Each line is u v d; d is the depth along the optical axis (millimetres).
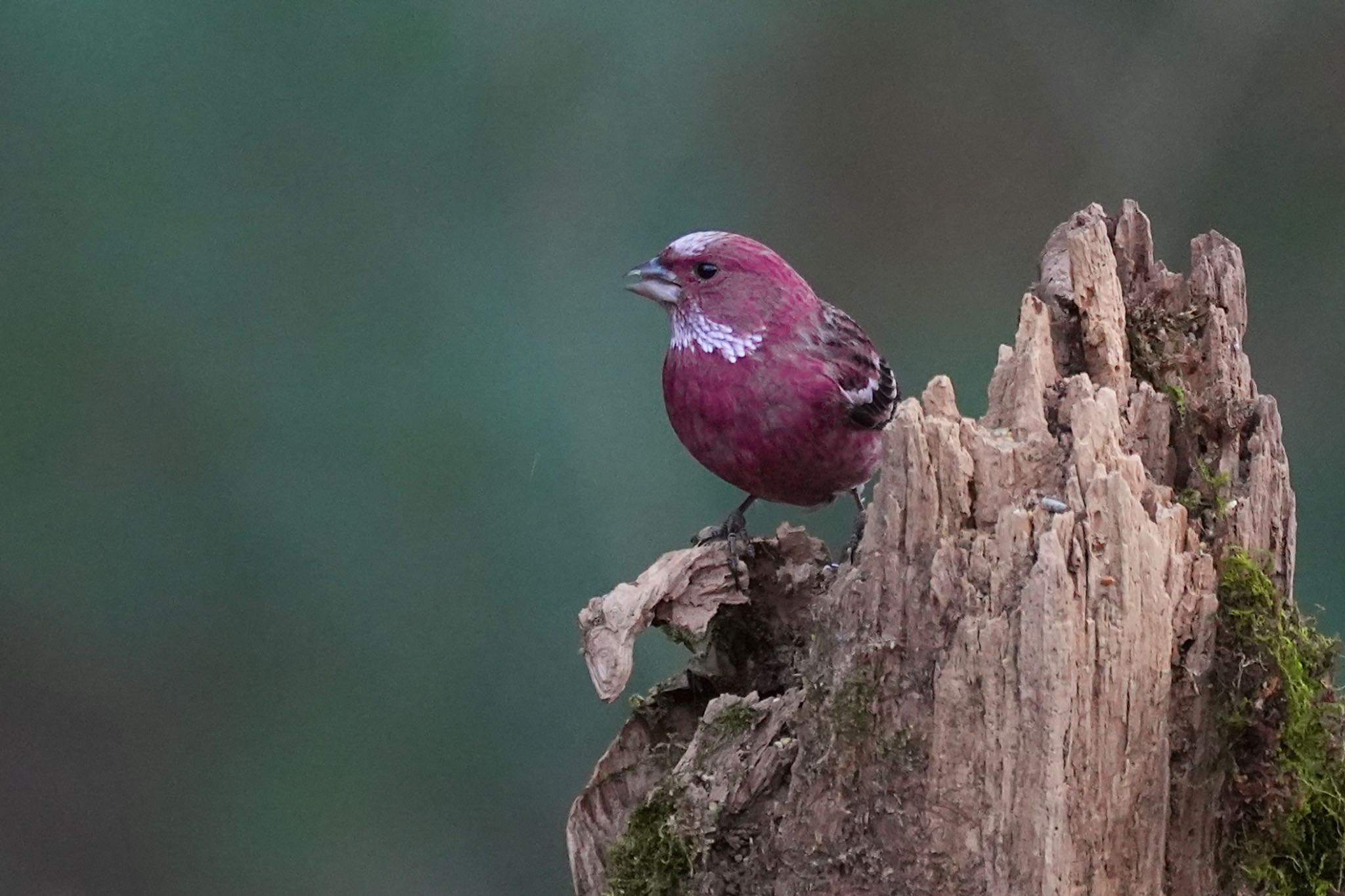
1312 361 12609
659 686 8273
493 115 11492
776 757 6656
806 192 12688
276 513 11086
